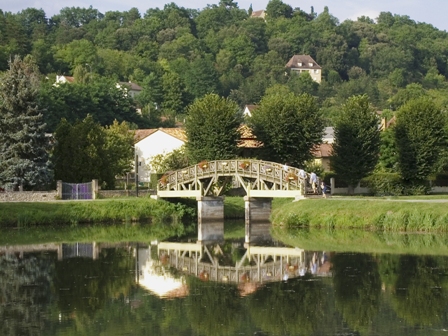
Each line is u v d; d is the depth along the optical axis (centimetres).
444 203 6206
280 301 3756
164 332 3259
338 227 6334
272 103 9088
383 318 3416
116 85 18762
